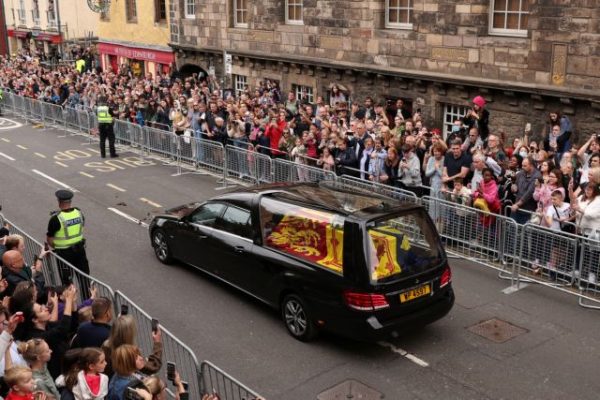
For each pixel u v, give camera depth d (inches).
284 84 917.8
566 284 410.0
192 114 741.9
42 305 294.2
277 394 309.0
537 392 307.1
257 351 346.9
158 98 847.1
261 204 378.9
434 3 689.6
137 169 745.0
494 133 656.4
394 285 327.3
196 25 1077.1
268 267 366.6
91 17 1560.0
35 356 241.1
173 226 444.5
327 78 841.5
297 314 354.9
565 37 582.2
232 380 258.5
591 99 565.9
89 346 266.8
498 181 470.9
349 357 339.6
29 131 994.1
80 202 623.2
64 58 1616.6
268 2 918.4
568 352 342.0
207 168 717.3
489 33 649.6
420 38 711.1
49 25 1720.0
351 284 324.8
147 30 1244.5
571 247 398.3
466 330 366.6
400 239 336.5
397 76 736.3
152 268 457.7
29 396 218.4
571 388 309.7
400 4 741.9
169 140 756.6
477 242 452.1
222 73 1044.5
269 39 929.5
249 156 643.5
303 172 576.1
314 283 340.8
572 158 480.7
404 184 506.3
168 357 307.4
